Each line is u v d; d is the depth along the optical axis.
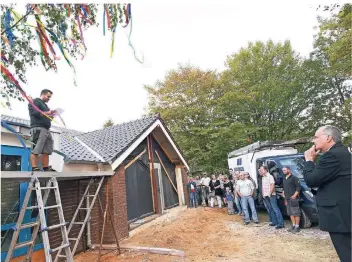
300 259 5.32
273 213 8.46
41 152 4.79
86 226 7.28
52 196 6.27
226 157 19.78
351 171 2.34
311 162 2.63
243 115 22.78
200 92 21.50
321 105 23.52
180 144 20.70
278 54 23.20
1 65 2.92
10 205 5.23
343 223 2.26
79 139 10.60
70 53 3.53
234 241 7.07
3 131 5.09
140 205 10.15
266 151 11.07
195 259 5.70
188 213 11.51
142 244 7.03
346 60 16.06
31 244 4.68
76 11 3.22
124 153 8.37
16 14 2.94
